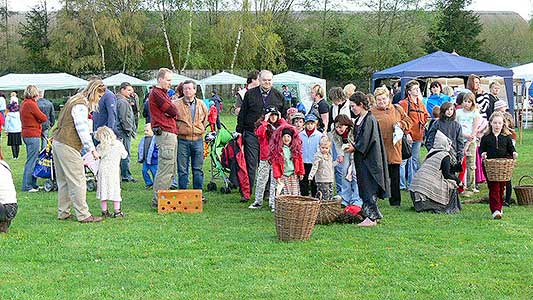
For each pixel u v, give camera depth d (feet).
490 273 19.31
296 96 113.09
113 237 24.43
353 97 26.22
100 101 35.42
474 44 154.51
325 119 33.86
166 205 29.86
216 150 35.70
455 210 29.45
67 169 27.25
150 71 166.71
